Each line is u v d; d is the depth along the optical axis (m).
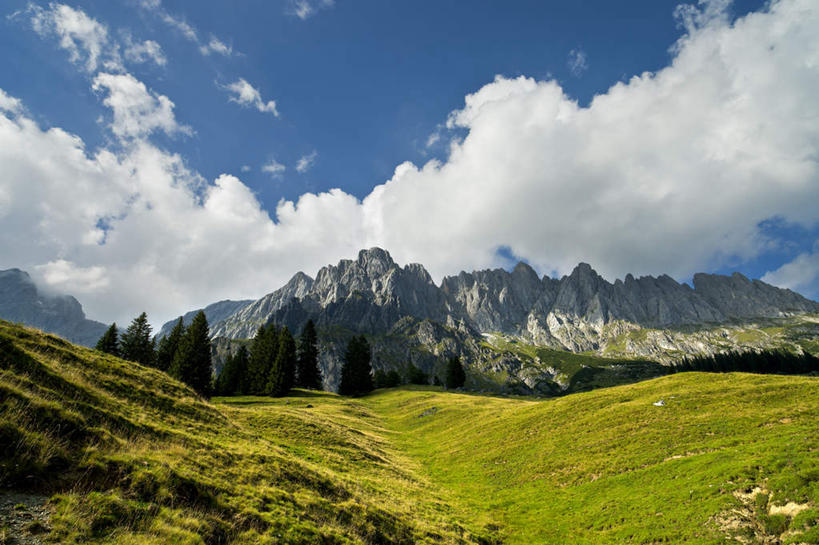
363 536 20.94
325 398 100.75
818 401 35.53
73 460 14.89
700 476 27.33
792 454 25.25
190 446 21.98
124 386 27.56
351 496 26.09
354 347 132.88
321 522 20.03
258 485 21.05
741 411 37.72
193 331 91.19
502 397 101.50
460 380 145.12
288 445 37.62
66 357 26.98
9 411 14.77
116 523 13.02
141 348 94.62
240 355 113.62
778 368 191.25
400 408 94.62
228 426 30.83
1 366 19.00
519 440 48.72
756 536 20.22
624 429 41.47
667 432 37.56
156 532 13.39
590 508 29.20
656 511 25.50
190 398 32.94
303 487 23.75
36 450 14.02
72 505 12.73
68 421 16.77
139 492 15.10
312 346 125.50
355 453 42.84
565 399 61.62
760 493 22.75
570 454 40.03
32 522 11.37
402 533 23.39
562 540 26.50
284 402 84.94
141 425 21.47
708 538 21.23
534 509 31.84
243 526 16.59
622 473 32.97
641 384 58.41
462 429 63.44
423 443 62.22
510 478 39.34
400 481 37.44
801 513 19.62
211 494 17.53
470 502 35.38
